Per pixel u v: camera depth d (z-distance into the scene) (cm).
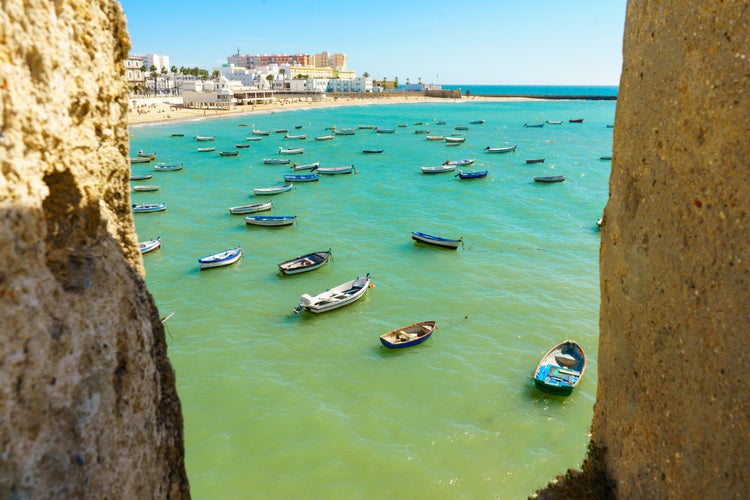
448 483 1694
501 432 1923
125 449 515
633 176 773
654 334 724
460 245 4038
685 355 661
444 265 3622
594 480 877
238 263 3712
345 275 3481
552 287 3198
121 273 568
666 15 695
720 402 604
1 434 382
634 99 771
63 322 453
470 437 1897
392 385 2225
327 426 1961
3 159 416
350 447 1855
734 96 588
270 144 9512
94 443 468
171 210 5097
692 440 648
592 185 6084
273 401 2120
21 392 402
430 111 17962
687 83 653
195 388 2209
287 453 1833
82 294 488
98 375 485
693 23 643
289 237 4297
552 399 2103
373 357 2450
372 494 1664
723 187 602
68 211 520
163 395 621
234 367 2369
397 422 1986
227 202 5434
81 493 444
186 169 7144
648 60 735
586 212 4941
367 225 4622
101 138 579
